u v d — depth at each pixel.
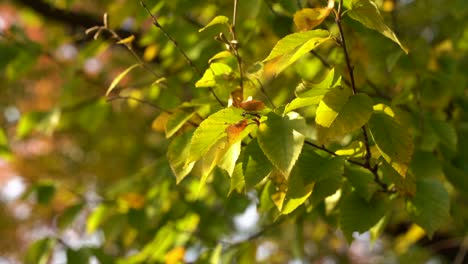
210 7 3.21
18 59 3.99
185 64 3.36
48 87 6.18
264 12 2.90
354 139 2.34
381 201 2.30
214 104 2.25
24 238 6.99
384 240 6.68
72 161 6.79
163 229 3.37
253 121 1.86
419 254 5.07
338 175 2.11
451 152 2.90
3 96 6.20
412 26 4.82
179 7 3.05
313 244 6.29
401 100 2.67
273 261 5.06
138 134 6.30
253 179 1.91
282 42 1.88
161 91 3.44
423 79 3.21
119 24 3.24
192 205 3.66
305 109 2.76
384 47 3.21
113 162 6.55
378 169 2.29
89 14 4.98
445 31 4.58
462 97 3.29
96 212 3.62
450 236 4.86
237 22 2.98
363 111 1.88
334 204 2.46
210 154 1.87
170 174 3.46
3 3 5.53
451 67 3.49
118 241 5.12
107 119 6.00
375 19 1.88
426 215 2.24
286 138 1.80
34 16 5.35
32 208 6.48
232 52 2.19
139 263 3.35
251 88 2.20
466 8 3.78
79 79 4.14
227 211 3.70
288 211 2.03
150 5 3.04
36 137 6.57
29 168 6.70
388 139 1.95
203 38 3.04
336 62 2.66
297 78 3.23
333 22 2.79
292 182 2.01
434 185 2.27
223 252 3.13
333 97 1.88
